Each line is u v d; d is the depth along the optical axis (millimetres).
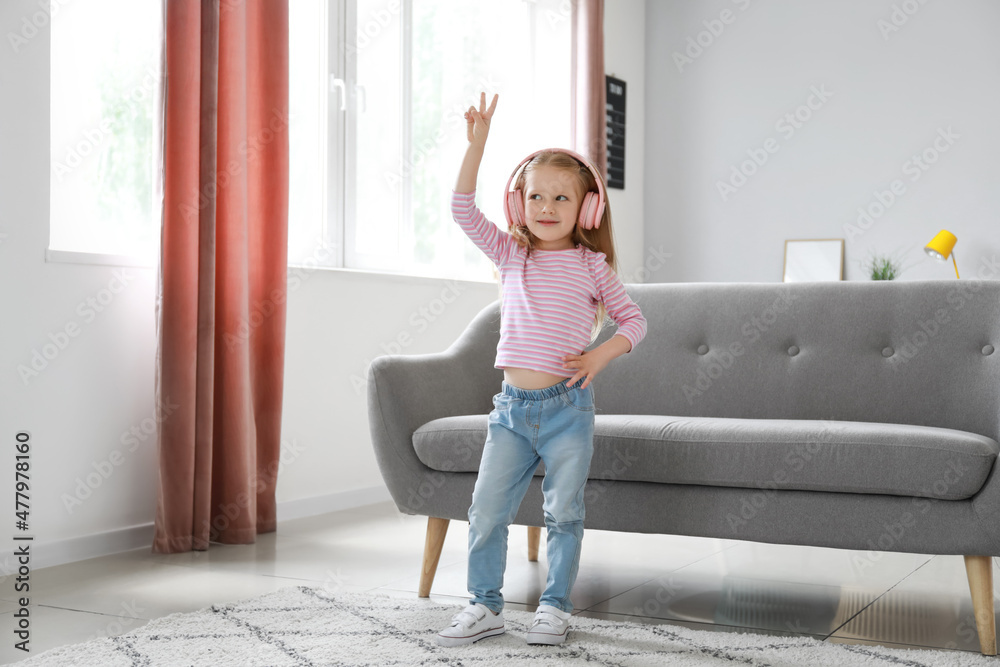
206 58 2621
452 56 4195
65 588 2162
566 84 4773
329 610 1896
